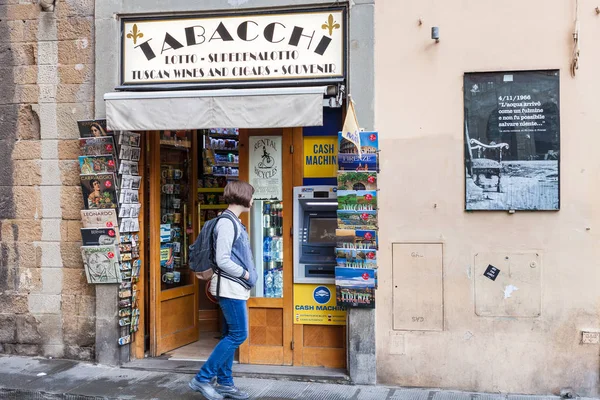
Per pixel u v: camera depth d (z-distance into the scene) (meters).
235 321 5.40
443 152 5.97
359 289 5.96
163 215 7.12
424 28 6.02
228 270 5.30
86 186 6.52
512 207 5.84
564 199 5.77
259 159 6.55
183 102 5.97
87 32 6.71
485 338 5.90
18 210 6.86
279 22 6.29
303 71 6.25
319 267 6.39
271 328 6.50
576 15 5.76
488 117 5.89
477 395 5.80
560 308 5.79
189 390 5.84
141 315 6.84
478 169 5.90
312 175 6.43
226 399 5.56
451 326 5.96
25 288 6.86
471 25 5.93
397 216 6.05
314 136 6.43
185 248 7.53
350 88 6.12
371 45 6.09
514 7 5.86
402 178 6.04
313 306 6.41
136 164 6.77
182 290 7.39
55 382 6.06
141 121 6.05
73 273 6.75
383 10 6.09
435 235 5.98
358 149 5.77
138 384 6.01
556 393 5.80
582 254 5.75
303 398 5.65
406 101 6.04
